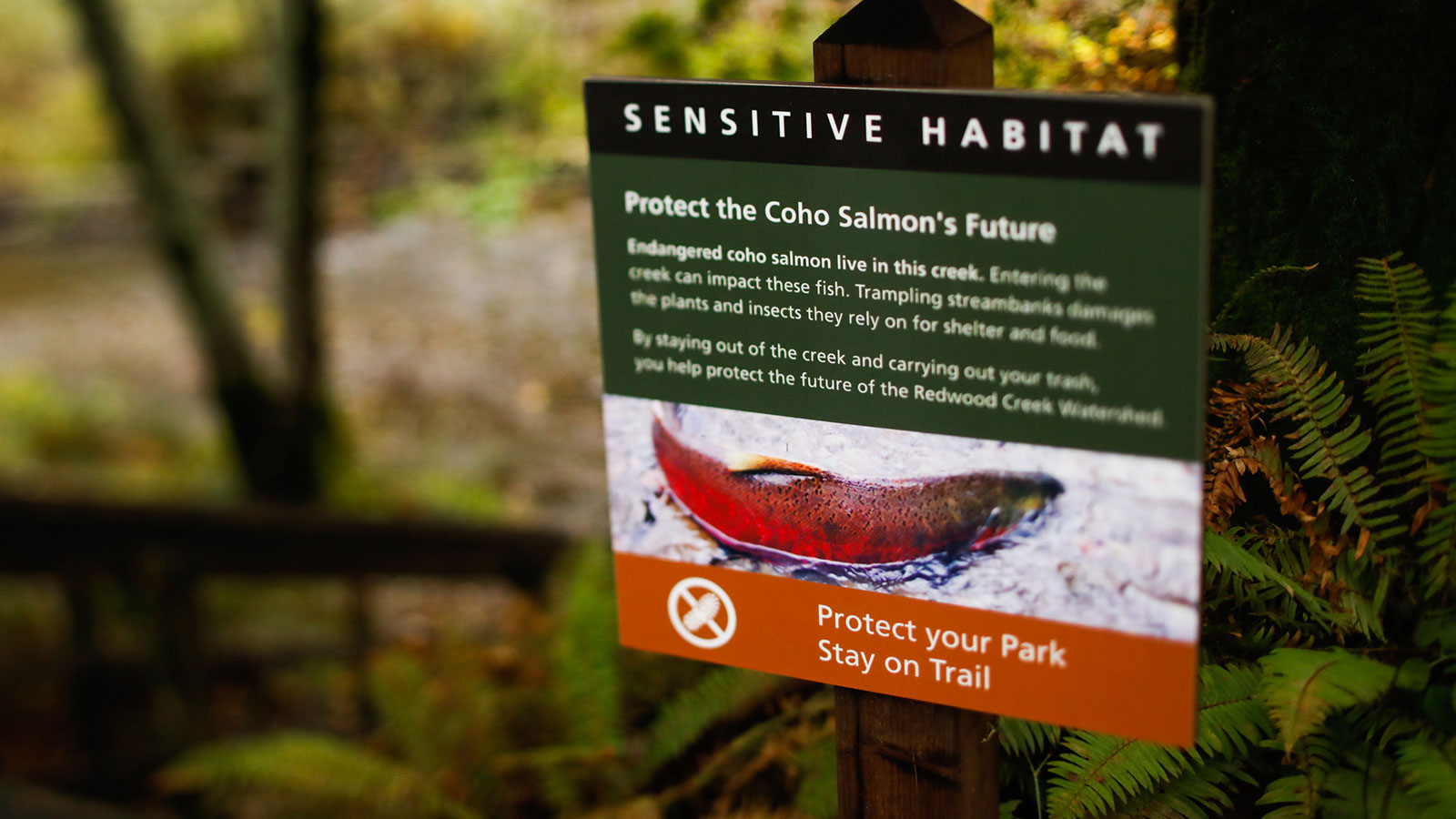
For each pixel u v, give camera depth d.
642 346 1.60
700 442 1.59
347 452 8.12
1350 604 1.92
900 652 1.53
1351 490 1.92
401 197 12.96
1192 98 1.24
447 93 12.87
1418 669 1.86
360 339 10.88
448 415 9.58
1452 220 2.04
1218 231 2.17
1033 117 1.31
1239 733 1.93
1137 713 1.40
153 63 14.84
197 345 7.50
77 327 12.20
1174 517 1.34
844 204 1.43
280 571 4.87
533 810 2.87
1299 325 2.11
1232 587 2.03
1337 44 2.01
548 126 11.78
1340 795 1.80
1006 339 1.38
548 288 11.44
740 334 1.53
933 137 1.37
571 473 8.71
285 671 5.93
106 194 14.98
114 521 4.59
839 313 1.47
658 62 3.62
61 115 16.25
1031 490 1.41
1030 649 1.45
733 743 2.51
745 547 1.60
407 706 3.05
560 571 4.94
